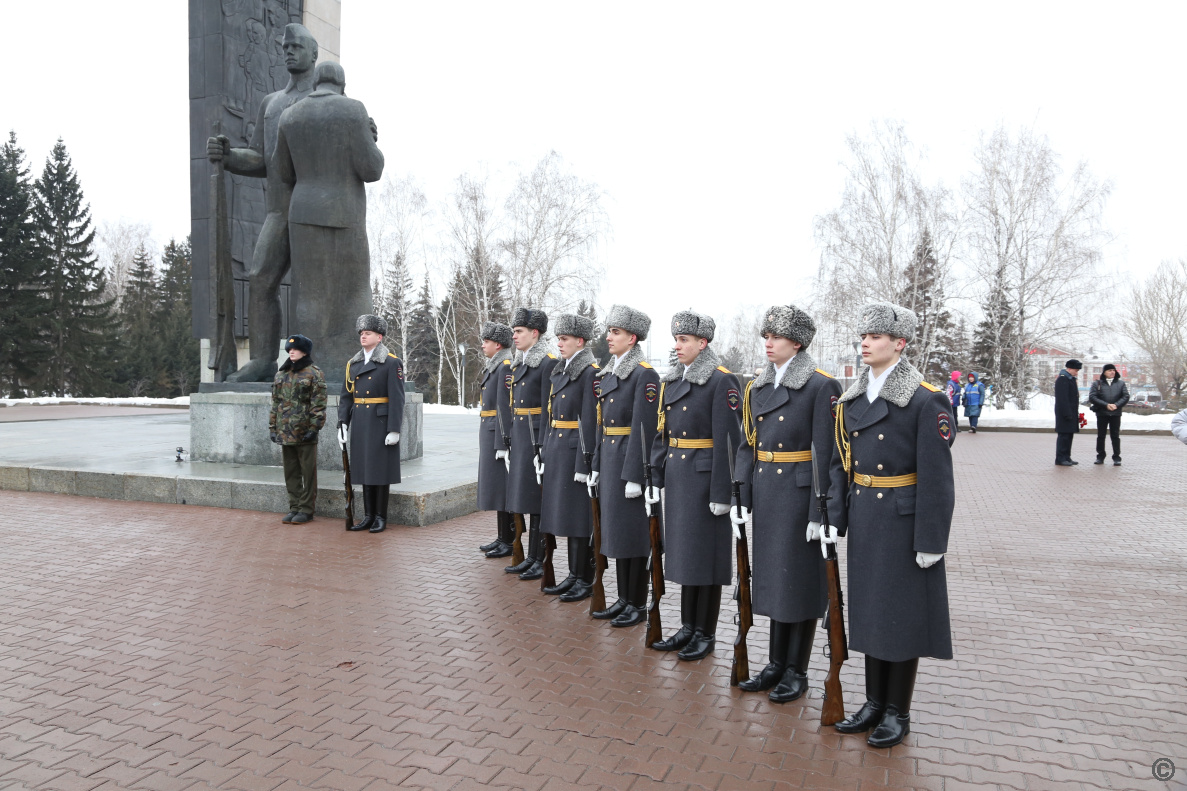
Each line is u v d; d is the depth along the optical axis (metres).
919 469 3.42
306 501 8.12
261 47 18.92
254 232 17.42
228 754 3.35
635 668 4.39
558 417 5.69
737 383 4.50
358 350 10.90
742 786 3.13
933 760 3.35
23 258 37.41
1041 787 3.13
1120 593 5.99
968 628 5.16
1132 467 14.29
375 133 11.08
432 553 6.94
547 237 33.97
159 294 53.81
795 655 4.04
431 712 3.78
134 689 4.03
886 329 3.51
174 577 6.10
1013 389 32.50
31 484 9.90
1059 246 29.36
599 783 3.14
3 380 38.22
